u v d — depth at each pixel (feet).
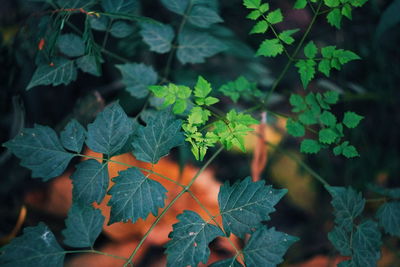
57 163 1.24
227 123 1.29
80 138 1.26
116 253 2.10
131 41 1.95
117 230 2.13
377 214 1.42
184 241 1.20
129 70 1.56
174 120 1.26
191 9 1.57
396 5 1.87
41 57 1.42
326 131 1.39
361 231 1.35
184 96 1.31
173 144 1.24
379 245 1.34
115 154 1.32
